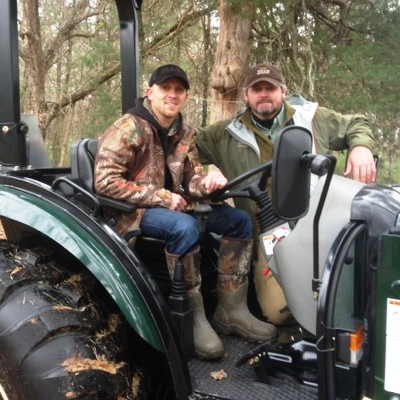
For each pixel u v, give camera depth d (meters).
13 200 2.26
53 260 2.35
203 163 3.42
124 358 2.12
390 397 1.85
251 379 2.21
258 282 2.67
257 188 2.46
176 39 8.62
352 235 1.98
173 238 2.38
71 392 1.91
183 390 2.06
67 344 1.99
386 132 6.86
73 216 2.16
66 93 10.19
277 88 3.17
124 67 3.15
